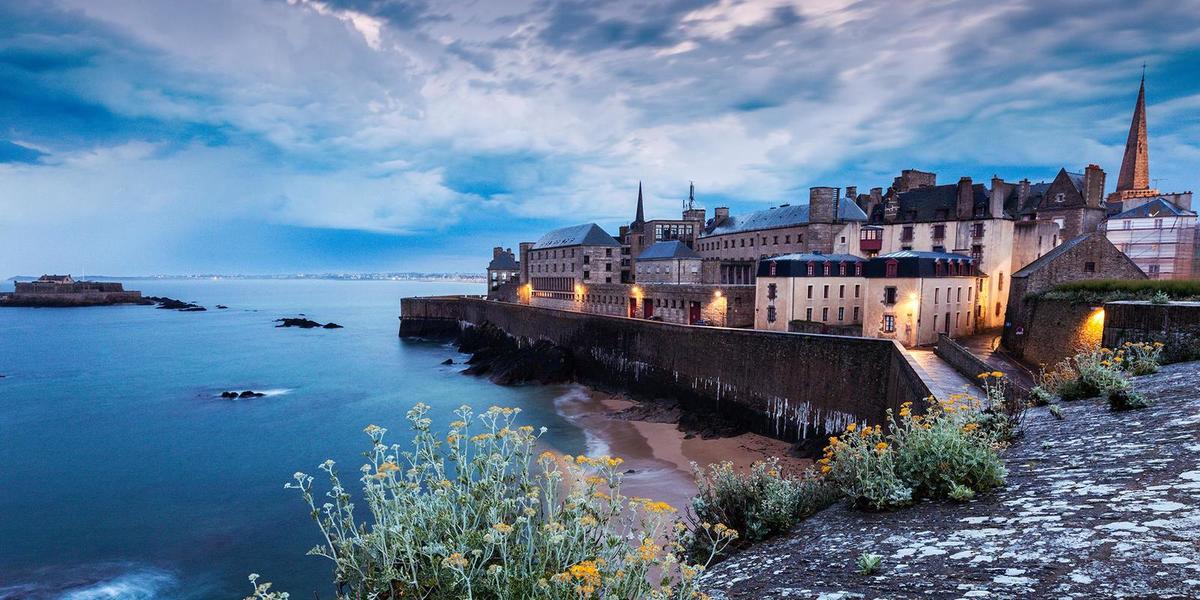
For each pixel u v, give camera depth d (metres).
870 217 62.66
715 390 43.78
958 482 6.83
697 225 85.00
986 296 49.28
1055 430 8.98
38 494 29.80
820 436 35.84
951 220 52.72
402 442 38.03
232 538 24.89
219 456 35.88
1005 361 36.69
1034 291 37.72
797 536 7.23
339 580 4.97
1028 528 5.18
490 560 5.02
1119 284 31.52
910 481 7.19
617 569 4.73
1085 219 48.72
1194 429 7.04
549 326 66.94
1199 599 3.30
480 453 5.84
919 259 42.28
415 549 4.84
